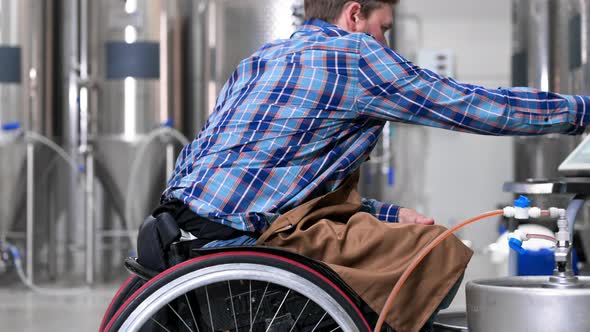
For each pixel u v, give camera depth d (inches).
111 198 232.1
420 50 295.9
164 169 228.5
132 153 226.8
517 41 217.0
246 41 229.8
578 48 184.2
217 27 230.8
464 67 306.3
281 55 77.9
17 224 229.9
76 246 236.5
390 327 72.0
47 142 224.1
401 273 70.5
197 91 232.1
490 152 301.3
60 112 237.6
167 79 229.1
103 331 76.7
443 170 301.4
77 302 194.1
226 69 230.8
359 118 76.2
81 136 229.3
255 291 75.2
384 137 285.7
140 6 227.0
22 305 189.5
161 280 68.4
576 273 92.7
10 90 227.3
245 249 70.0
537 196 90.0
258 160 74.9
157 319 74.9
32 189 225.8
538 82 201.5
